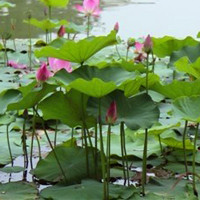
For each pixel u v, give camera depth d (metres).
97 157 5.07
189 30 14.88
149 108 4.47
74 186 4.62
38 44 12.51
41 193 4.55
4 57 10.83
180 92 4.86
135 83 4.75
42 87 4.55
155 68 9.67
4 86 8.53
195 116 4.47
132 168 5.38
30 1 19.84
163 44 7.44
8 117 5.37
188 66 5.40
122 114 4.46
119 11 18.33
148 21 16.34
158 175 5.21
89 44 4.74
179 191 4.63
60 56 4.93
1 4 11.66
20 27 15.12
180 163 5.46
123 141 5.03
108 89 4.24
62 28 7.46
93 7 9.64
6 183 4.78
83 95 4.81
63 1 10.55
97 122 4.53
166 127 5.20
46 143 6.13
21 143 6.07
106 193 4.47
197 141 6.01
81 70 4.78
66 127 6.68
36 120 6.74
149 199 4.45
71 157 5.11
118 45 12.35
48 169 5.03
